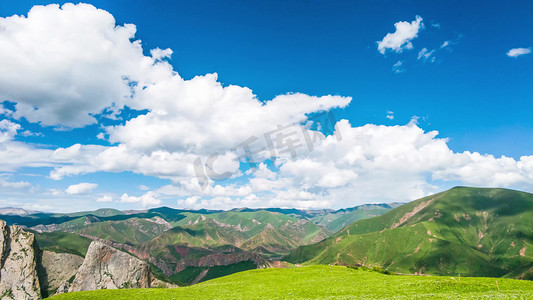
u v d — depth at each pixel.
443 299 37.84
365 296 47.09
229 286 66.62
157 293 58.31
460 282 56.19
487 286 54.03
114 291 60.25
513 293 39.84
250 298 51.53
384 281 64.38
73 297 55.88
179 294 57.50
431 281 58.59
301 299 48.34
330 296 48.91
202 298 53.31
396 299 40.41
